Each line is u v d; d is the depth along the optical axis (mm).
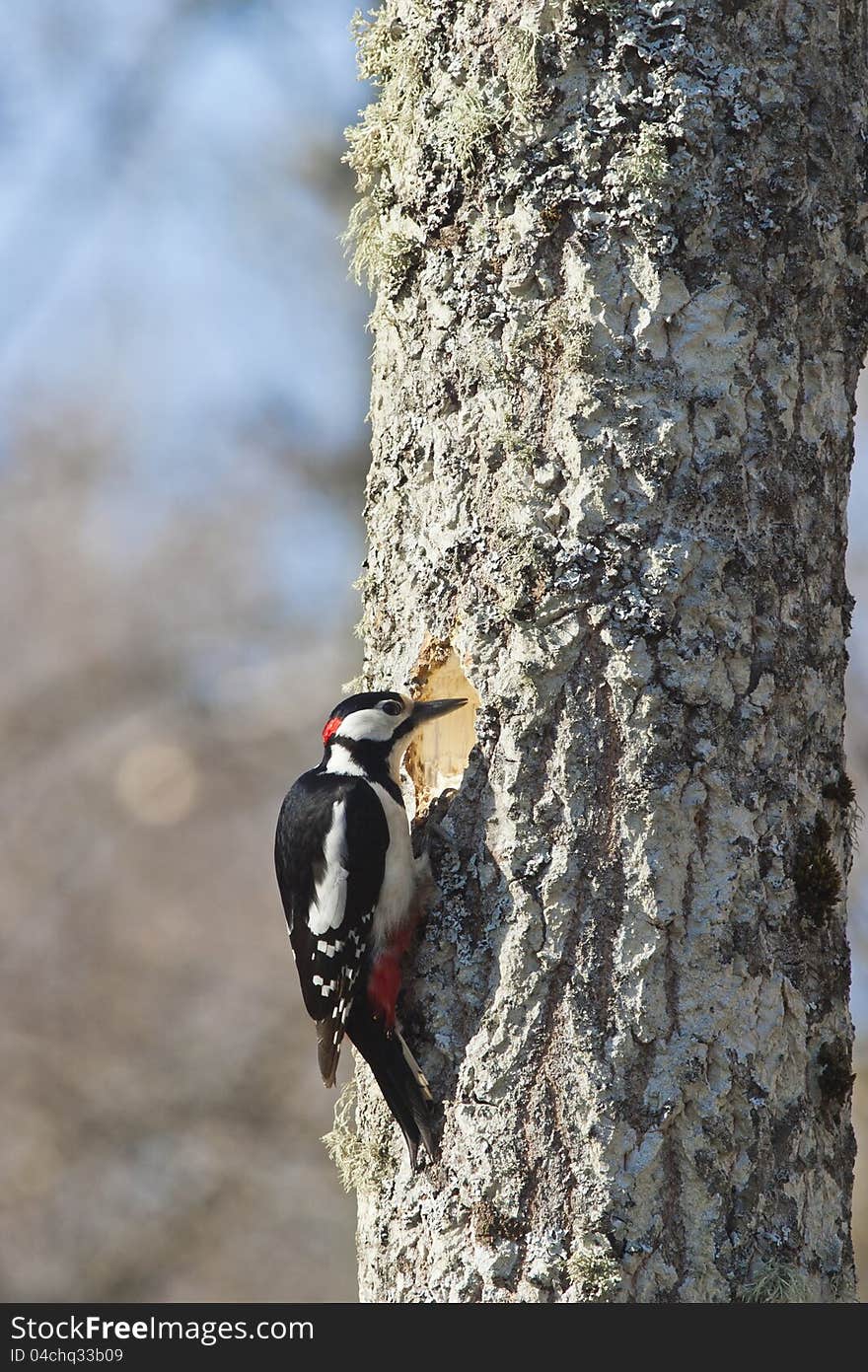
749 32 9430
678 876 8945
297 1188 25203
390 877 9688
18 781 28391
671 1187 8703
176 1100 25672
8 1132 25391
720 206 9297
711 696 9070
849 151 9703
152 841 27891
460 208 9773
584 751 9094
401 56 10195
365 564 10852
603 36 9359
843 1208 9250
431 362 9914
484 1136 8984
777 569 9305
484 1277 8852
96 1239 24547
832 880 9273
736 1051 8844
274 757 28922
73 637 29594
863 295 9852
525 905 9094
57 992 26406
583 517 9203
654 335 9242
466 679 10227
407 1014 9523
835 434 9688
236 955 27141
